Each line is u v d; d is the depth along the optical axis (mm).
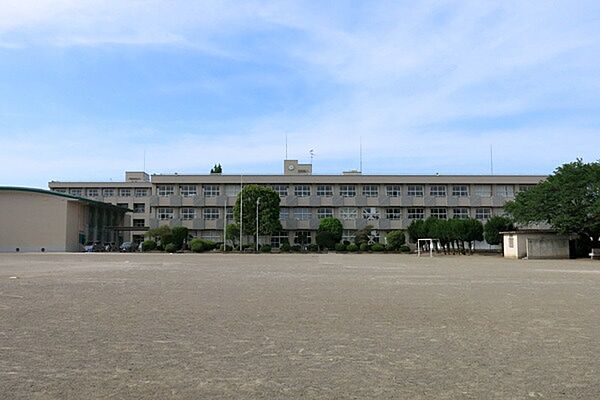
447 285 17844
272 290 15781
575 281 19922
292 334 8625
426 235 67062
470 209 77438
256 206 71062
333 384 5766
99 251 66000
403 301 13070
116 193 94625
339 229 72062
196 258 43531
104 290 15523
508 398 5273
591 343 7930
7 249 63562
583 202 46094
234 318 10234
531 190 52219
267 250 69750
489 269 29031
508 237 51938
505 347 7645
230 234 71062
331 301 13016
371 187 78000
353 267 30047
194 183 77500
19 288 16000
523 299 13602
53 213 64188
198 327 9227
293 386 5688
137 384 5738
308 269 27609
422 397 5312
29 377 6000
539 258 48719
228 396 5332
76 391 5477
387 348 7582
